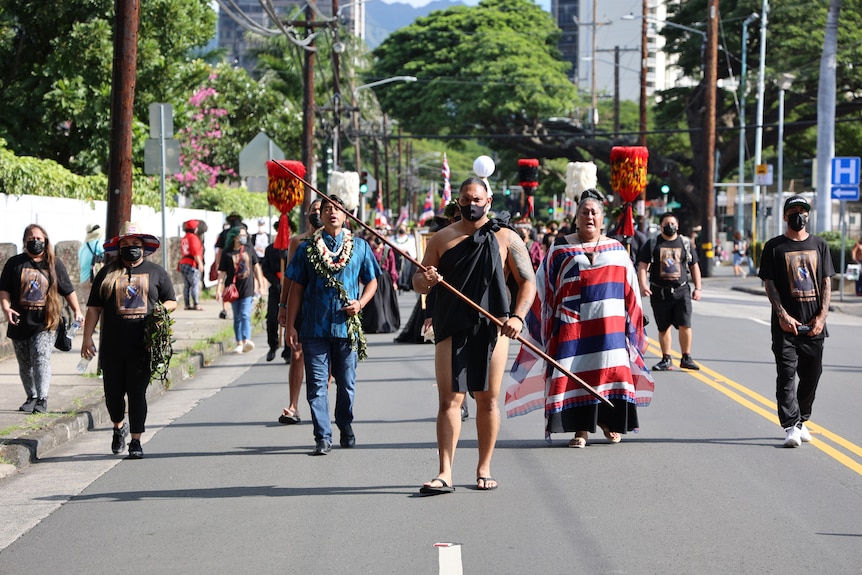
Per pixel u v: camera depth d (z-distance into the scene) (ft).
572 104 259.19
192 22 111.75
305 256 37.45
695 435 40.24
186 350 64.54
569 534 27.25
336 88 166.40
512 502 30.40
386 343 73.67
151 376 37.73
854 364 61.82
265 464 35.88
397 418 44.29
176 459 37.19
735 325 86.02
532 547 26.14
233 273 69.26
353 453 37.47
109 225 54.95
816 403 47.83
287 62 231.09
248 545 26.68
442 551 25.86
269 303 62.39
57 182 84.17
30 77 106.73
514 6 277.03
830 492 31.58
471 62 257.75
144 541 27.27
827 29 130.93
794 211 37.88
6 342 61.72
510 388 38.32
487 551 25.85
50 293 44.01
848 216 236.84
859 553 25.63
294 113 181.47
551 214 294.66
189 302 99.30
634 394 37.96
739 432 40.86
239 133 178.19
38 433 39.37
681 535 27.12
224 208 152.76
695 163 244.63
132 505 30.94
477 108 248.93
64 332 45.60
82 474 35.22
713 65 161.07
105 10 106.42
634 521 28.43
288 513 29.58
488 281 30.63
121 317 37.09
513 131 257.96
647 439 39.52
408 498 30.96
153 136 64.18
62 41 105.29
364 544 26.55
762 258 38.50
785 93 226.58
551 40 280.92
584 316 37.58
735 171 311.88
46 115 105.91
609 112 393.29
